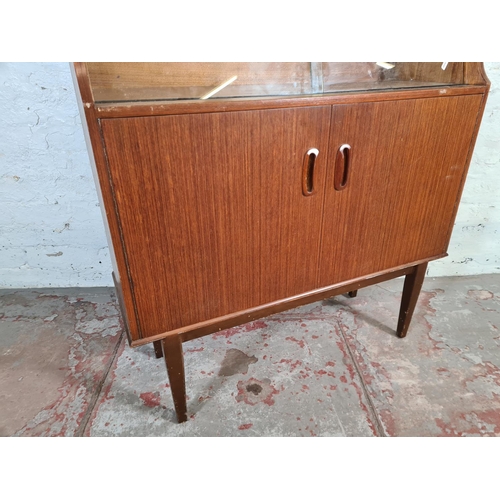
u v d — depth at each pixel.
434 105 1.05
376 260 1.22
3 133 1.51
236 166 0.87
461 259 1.96
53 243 1.77
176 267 0.91
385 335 1.56
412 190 1.16
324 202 1.03
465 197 1.80
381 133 1.01
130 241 0.83
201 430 1.16
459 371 1.37
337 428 1.16
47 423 1.18
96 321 1.65
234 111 0.82
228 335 1.57
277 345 1.51
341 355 1.45
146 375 1.37
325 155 0.96
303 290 1.13
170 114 0.76
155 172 0.80
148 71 0.91
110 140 0.73
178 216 0.86
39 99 1.47
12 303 1.76
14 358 1.44
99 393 1.29
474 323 1.63
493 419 1.19
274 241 1.01
